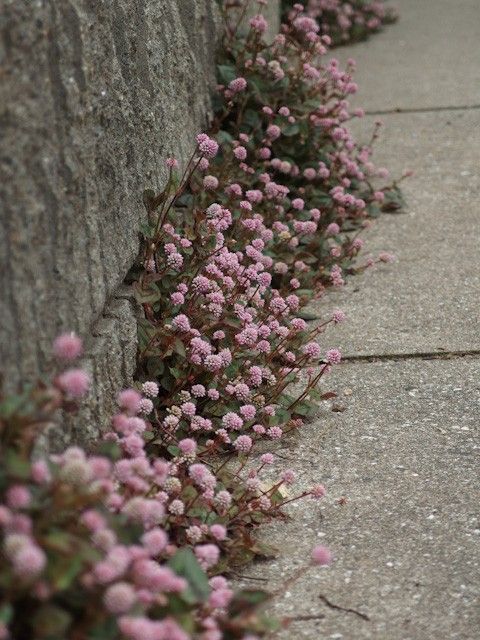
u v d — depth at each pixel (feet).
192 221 13.58
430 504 10.61
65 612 6.80
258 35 18.15
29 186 8.81
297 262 15.26
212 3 18.38
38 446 8.52
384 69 30.48
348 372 13.58
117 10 12.38
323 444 11.87
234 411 11.78
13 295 8.31
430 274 16.60
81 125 10.37
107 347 10.54
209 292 12.50
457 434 11.98
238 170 16.31
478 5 41.78
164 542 7.59
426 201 19.80
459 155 22.27
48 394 7.59
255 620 7.75
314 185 18.44
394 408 12.64
